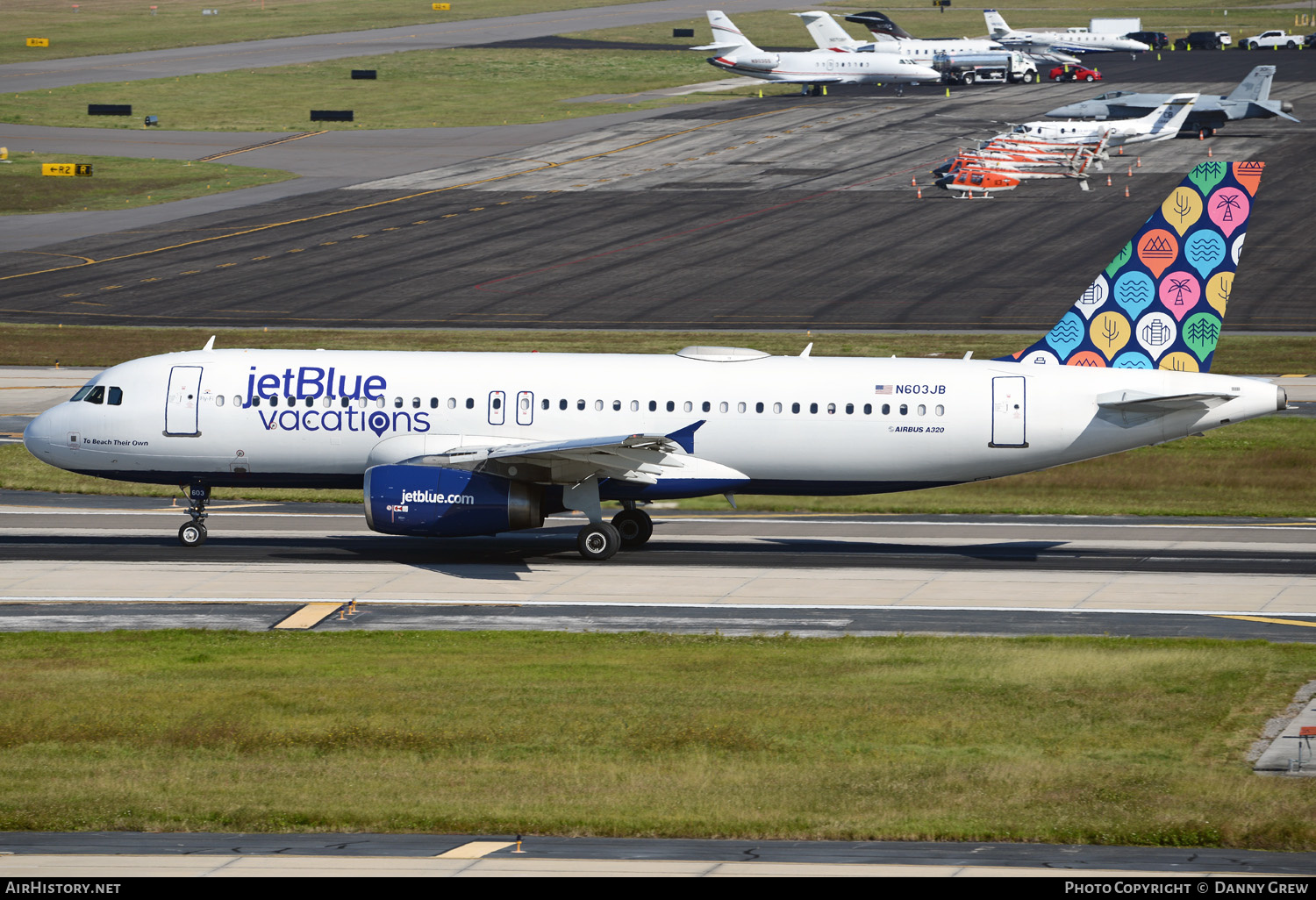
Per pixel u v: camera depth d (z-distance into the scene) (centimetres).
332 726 9744
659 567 16500
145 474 17200
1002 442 16525
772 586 15512
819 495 17162
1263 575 16025
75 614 14050
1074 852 7356
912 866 7031
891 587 15450
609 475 16350
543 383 16750
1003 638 13188
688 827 7688
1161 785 8575
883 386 16588
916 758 9169
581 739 9512
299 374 16912
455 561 16762
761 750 9312
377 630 13550
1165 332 16825
